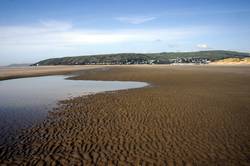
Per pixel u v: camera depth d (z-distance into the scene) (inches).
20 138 377.4
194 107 571.5
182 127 422.3
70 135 389.4
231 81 1171.9
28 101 703.7
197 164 289.0
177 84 1067.9
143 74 1804.9
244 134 385.7
